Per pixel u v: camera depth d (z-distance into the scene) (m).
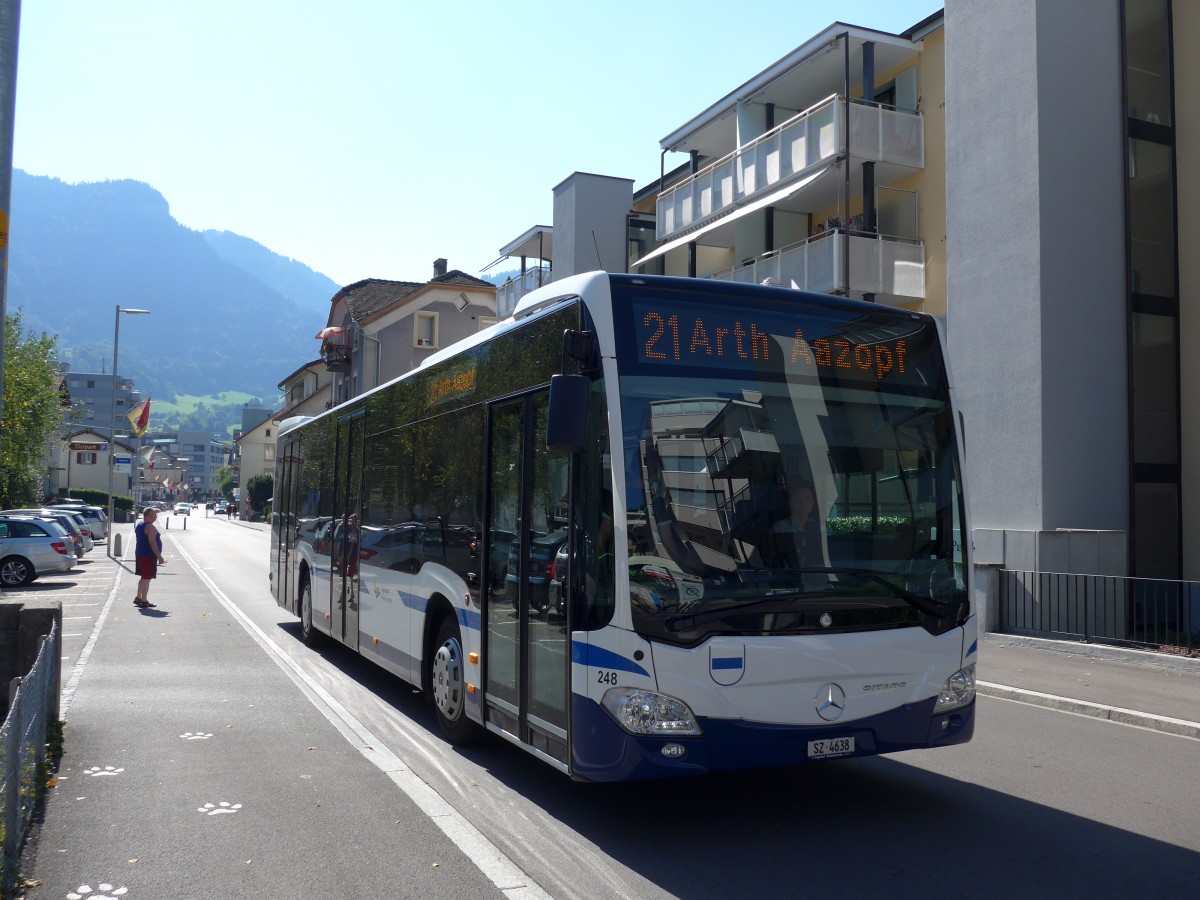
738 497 5.80
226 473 146.38
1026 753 8.11
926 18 22.34
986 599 15.57
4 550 24.42
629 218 34.91
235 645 14.00
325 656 12.97
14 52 7.46
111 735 8.39
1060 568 16.33
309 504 13.82
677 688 5.44
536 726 6.34
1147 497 18.70
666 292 6.03
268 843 5.71
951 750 8.19
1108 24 18.62
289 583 15.21
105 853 5.54
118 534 36.00
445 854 5.53
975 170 18.73
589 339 5.86
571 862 5.41
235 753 7.79
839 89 25.16
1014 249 17.92
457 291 55.84
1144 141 19.12
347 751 7.87
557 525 6.20
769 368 6.09
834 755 5.69
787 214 26.44
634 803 6.51
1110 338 18.08
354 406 11.56
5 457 37.66
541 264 36.53
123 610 18.80
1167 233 19.25
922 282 22.11
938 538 6.25
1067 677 11.73
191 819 6.14
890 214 23.33
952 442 6.48
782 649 5.62
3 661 8.76
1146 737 8.84
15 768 5.25
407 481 9.34
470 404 7.84
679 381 5.87
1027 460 17.55
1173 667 12.23
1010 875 5.24
